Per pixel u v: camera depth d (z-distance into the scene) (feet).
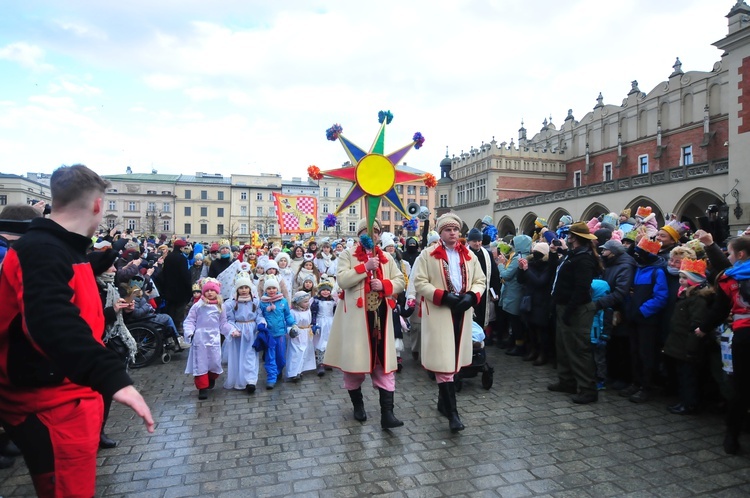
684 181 77.51
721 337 13.78
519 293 23.58
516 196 137.08
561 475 11.19
